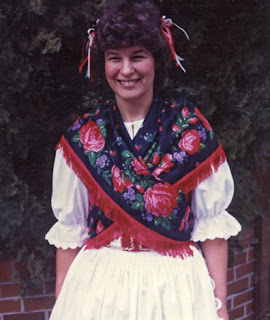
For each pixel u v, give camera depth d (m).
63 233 1.19
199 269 1.09
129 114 1.10
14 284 1.74
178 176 1.05
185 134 1.07
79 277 1.12
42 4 1.43
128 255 1.07
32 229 1.66
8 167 1.58
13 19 1.44
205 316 1.06
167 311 1.03
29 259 1.69
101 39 1.00
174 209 1.05
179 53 1.59
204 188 1.08
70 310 1.12
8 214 1.60
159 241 1.05
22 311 1.76
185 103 1.11
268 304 2.04
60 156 1.15
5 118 1.52
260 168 1.82
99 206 1.08
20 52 1.49
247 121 1.69
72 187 1.14
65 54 1.52
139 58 1.01
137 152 1.06
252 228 1.98
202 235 1.11
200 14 1.57
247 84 1.67
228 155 1.73
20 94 1.53
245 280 2.04
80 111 1.58
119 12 0.99
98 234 1.12
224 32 1.60
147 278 1.04
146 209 1.04
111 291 1.05
